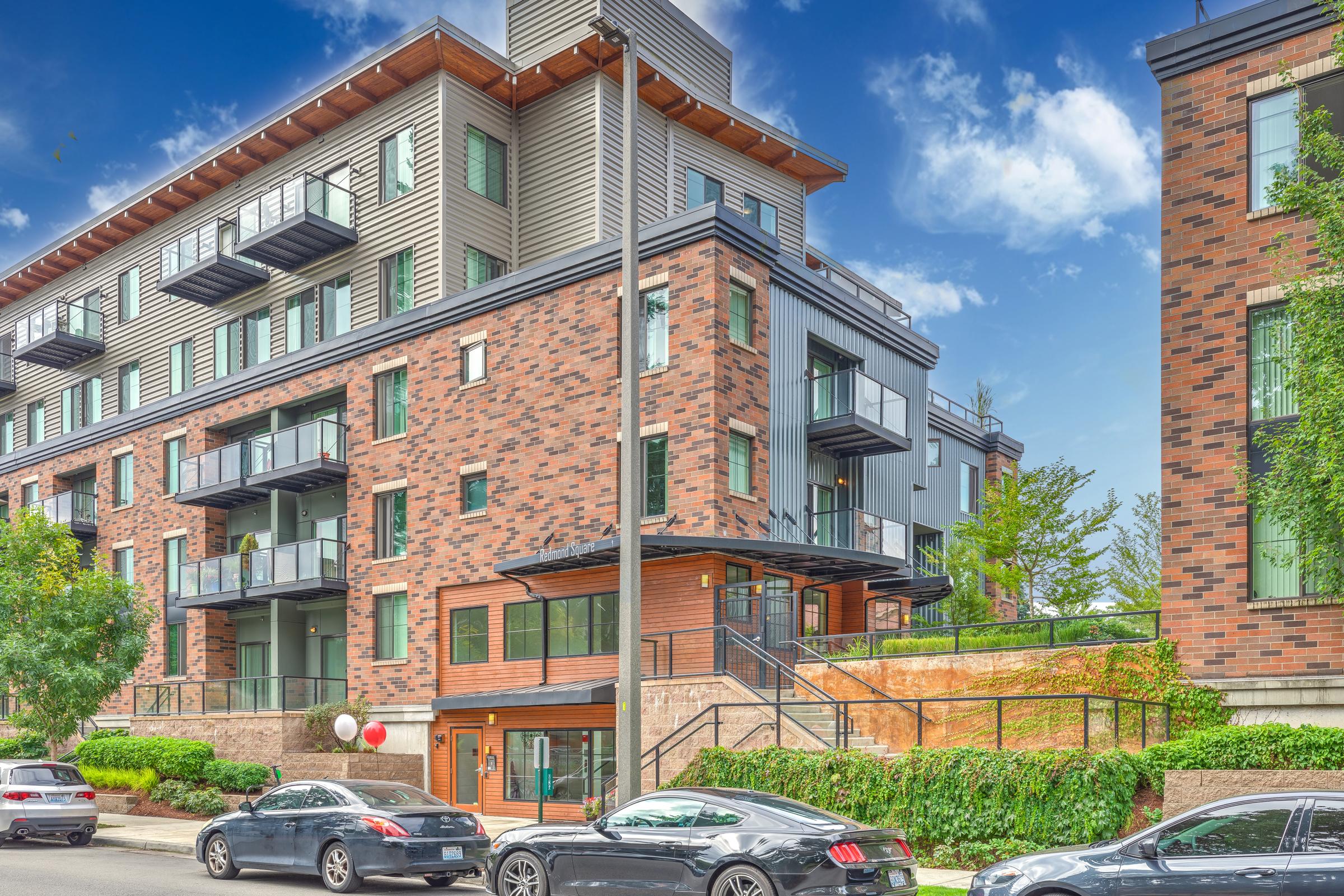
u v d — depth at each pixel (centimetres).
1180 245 1780
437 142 3050
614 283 2544
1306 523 1384
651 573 2383
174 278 3506
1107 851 998
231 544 3572
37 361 4297
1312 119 1452
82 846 2136
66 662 2667
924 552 3331
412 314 2934
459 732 2691
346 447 3094
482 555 2702
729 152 3431
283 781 2616
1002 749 1560
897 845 1166
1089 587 3109
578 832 1262
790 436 2630
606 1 3194
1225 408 1702
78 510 3947
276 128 3353
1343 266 1413
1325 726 1523
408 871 1465
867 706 2095
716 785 1770
